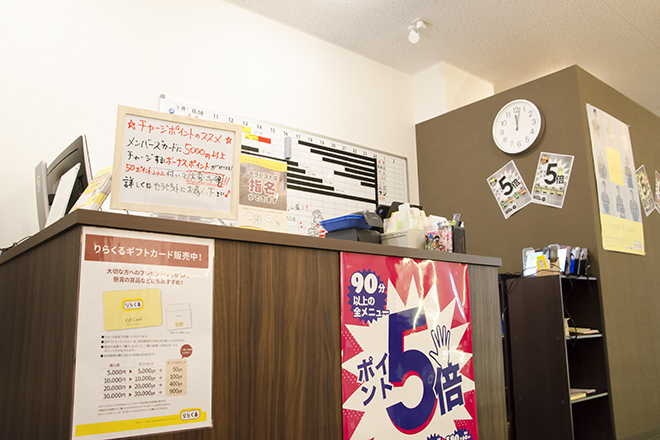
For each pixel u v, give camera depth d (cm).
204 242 116
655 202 407
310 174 355
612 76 456
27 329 121
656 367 353
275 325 125
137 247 106
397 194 417
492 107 390
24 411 116
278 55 353
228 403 113
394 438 148
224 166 138
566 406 280
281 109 347
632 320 339
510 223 368
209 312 114
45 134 246
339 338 140
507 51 412
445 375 169
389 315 154
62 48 257
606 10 352
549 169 349
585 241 325
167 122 131
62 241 107
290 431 123
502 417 190
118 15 279
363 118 403
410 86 452
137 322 104
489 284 199
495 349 194
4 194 232
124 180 123
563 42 397
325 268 140
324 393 133
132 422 100
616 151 364
